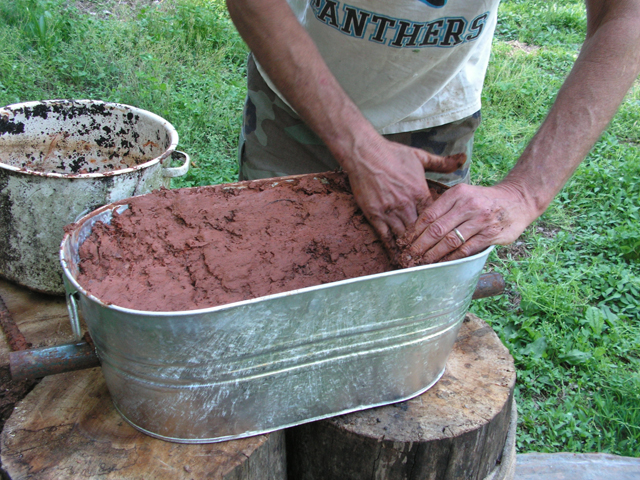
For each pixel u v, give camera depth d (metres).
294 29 1.23
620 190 3.73
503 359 1.59
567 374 2.46
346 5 1.48
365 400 1.31
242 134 2.02
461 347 1.63
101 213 1.33
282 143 1.90
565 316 2.71
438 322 1.27
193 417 1.15
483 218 1.24
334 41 1.59
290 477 1.54
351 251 1.42
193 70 4.32
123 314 0.98
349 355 1.20
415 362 1.32
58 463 1.15
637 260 3.15
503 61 5.32
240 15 1.21
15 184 1.46
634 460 1.92
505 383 1.49
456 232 1.23
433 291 1.19
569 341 2.57
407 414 1.36
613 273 3.04
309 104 1.29
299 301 1.05
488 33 1.78
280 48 1.23
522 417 2.22
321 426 1.34
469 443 1.33
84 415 1.27
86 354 1.20
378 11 1.47
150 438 1.22
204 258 1.33
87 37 4.32
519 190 1.32
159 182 1.67
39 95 3.54
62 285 1.61
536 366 2.45
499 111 4.68
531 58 5.53
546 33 6.27
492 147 4.02
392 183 1.34
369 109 1.76
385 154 1.33
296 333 1.10
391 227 1.38
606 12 1.41
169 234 1.38
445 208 1.26
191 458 1.17
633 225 3.35
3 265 1.62
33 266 1.58
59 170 2.03
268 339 1.07
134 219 1.37
